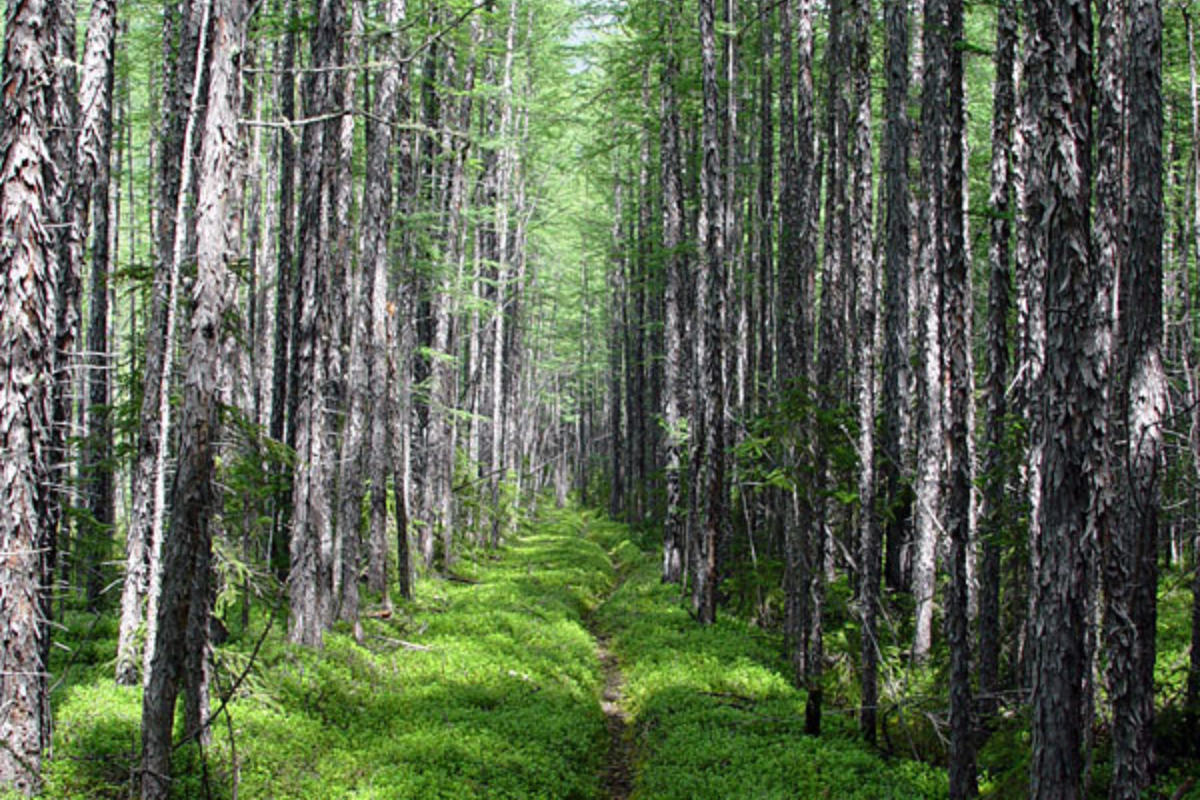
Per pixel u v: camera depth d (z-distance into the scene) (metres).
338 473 18.47
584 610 23.98
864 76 12.20
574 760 11.77
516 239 34.56
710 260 18.92
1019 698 10.65
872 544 11.71
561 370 60.56
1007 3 11.39
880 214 21.19
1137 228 7.54
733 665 16.06
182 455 7.83
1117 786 7.38
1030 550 9.15
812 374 18.55
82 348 17.91
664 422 25.11
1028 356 9.81
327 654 14.43
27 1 8.09
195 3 11.04
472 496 31.41
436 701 13.18
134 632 11.56
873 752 11.59
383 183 17.59
